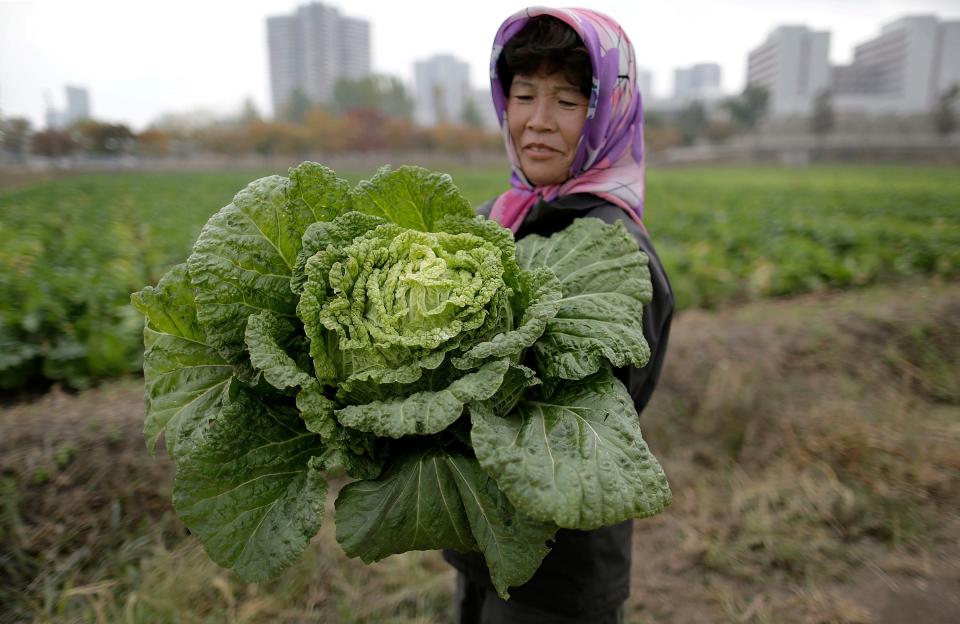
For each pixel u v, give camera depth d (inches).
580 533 68.4
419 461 53.8
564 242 68.2
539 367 59.7
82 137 2012.8
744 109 3523.6
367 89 3934.5
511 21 72.0
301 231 61.4
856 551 145.0
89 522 142.5
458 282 57.1
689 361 225.0
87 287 265.9
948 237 481.1
